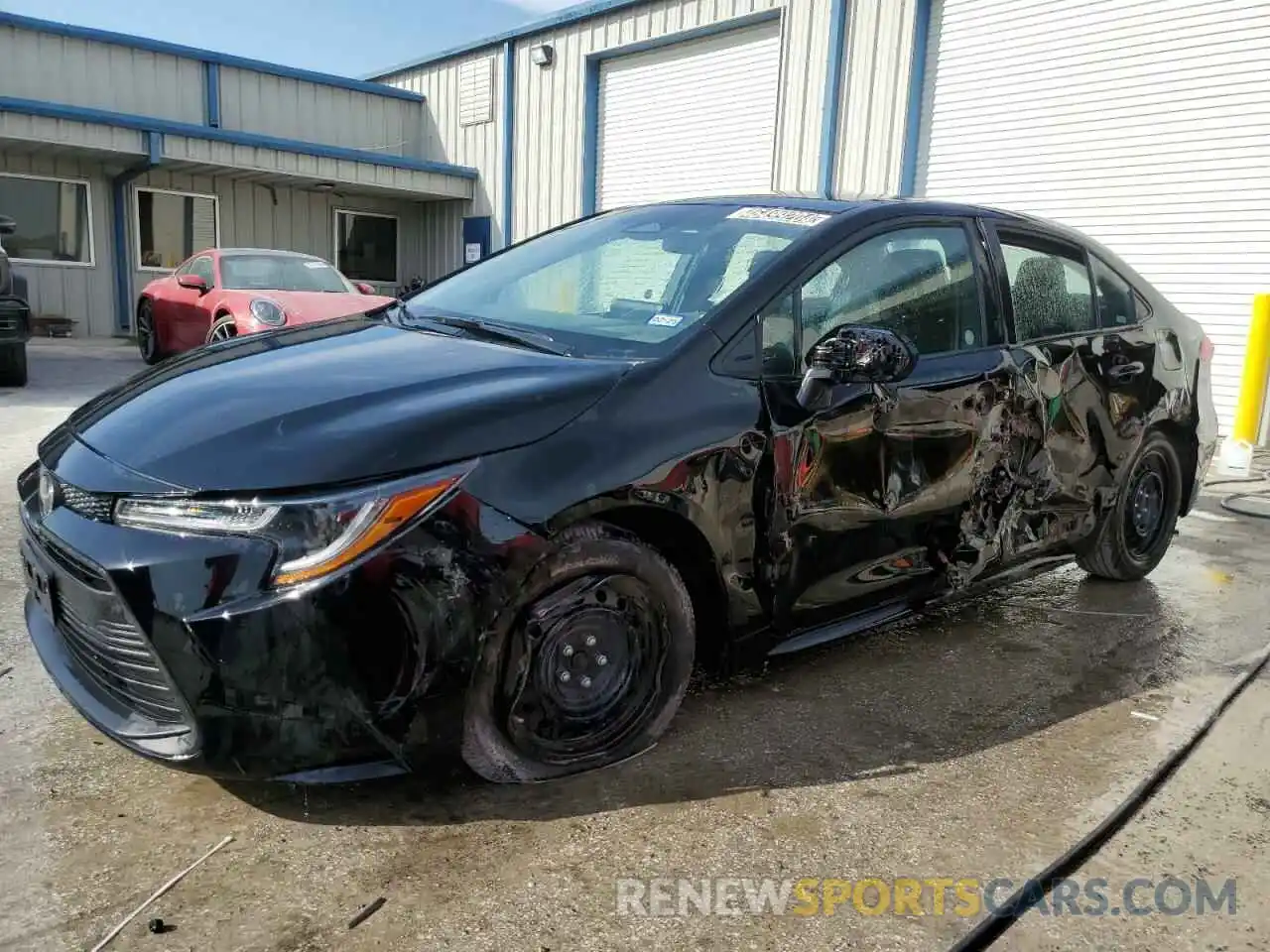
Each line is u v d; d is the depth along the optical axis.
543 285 3.21
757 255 2.86
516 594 2.14
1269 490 6.67
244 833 2.17
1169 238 8.91
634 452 2.31
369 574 1.96
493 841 2.18
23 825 2.16
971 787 2.51
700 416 2.45
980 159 10.17
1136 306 4.11
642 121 13.94
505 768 2.27
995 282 3.36
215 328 8.44
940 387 3.00
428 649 2.03
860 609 2.97
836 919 1.97
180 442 2.13
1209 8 8.45
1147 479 4.18
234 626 1.91
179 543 1.97
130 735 2.10
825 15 11.16
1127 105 9.05
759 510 2.57
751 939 1.90
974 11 10.05
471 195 16.81
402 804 2.31
